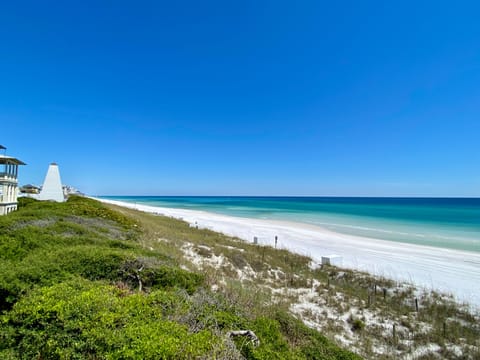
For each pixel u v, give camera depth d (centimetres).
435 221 4288
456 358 726
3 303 457
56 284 493
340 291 1156
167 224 2712
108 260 674
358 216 5153
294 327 663
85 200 2847
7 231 925
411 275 1516
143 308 453
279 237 2664
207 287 745
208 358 362
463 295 1206
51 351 372
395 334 831
